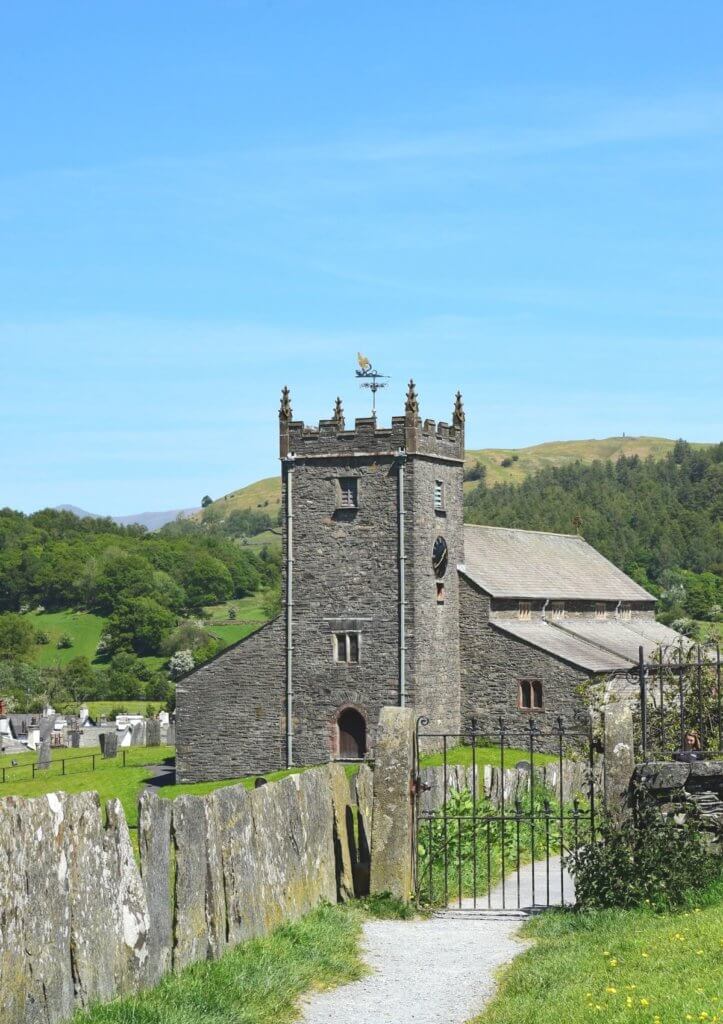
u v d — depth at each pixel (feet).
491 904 80.59
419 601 226.17
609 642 264.31
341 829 79.56
